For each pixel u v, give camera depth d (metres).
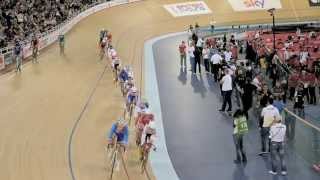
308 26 36.38
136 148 13.34
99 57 26.55
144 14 40.50
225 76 16.34
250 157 12.81
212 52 22.50
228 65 18.80
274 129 11.50
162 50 29.47
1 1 32.97
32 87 19.47
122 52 28.31
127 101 15.59
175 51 28.97
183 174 11.77
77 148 13.06
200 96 18.61
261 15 41.97
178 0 43.47
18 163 11.96
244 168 12.10
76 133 14.17
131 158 12.67
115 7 41.47
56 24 34.06
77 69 23.30
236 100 17.25
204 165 12.30
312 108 18.14
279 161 12.43
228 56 20.97
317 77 19.55
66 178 11.21
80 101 17.56
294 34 33.59
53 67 23.62
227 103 17.55
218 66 20.52
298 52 24.27
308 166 12.17
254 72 19.61
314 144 11.84
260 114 13.95
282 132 11.48
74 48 29.11
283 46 25.81
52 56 26.62
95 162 12.21
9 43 27.91
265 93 14.42
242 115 12.31
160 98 18.41
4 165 11.82
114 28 36.44
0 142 13.30
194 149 13.41
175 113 16.58
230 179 11.45
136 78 21.59
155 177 11.57
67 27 34.38
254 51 22.83
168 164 12.37
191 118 16.05
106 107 16.86
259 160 12.60
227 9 42.59
